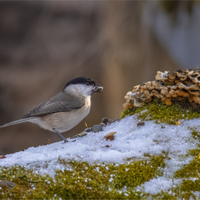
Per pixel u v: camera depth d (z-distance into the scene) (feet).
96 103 53.47
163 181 10.78
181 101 14.53
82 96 18.34
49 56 54.95
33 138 50.90
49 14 55.83
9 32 55.21
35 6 55.62
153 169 11.27
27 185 10.54
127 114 16.10
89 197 10.03
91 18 55.36
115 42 52.85
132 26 51.80
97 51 54.08
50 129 17.37
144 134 13.52
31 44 55.31
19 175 10.99
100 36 53.98
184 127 13.46
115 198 10.03
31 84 53.42
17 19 55.31
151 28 49.78
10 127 50.90
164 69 50.49
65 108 17.02
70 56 54.80
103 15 53.88
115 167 11.36
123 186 10.64
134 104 15.42
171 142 12.69
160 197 10.12
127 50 52.13
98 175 10.94
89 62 54.39
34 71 54.29
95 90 18.85
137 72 52.08
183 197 10.10
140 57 51.57
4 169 11.57
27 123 51.01
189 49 47.26
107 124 16.17
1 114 51.98
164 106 14.62
